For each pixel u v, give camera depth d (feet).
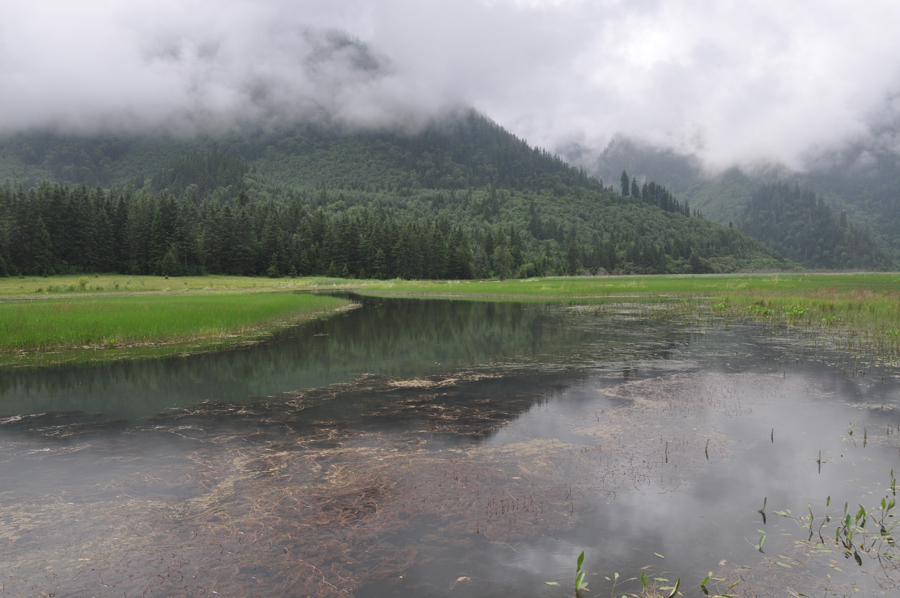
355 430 30.35
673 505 20.45
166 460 25.52
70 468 24.49
